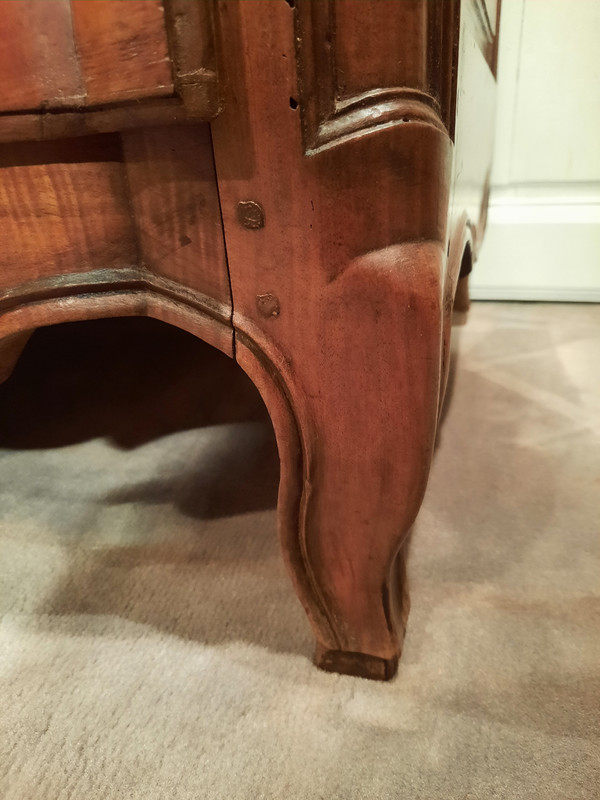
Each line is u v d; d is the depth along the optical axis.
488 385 1.04
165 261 0.37
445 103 0.35
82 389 1.05
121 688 0.49
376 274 0.34
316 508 0.43
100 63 0.31
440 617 0.56
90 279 0.38
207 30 0.30
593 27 1.17
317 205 0.33
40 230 0.37
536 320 1.32
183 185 0.35
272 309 0.37
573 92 1.23
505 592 0.58
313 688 0.49
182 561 0.64
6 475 0.81
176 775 0.42
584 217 1.32
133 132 0.34
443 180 0.33
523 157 1.31
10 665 0.52
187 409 0.98
